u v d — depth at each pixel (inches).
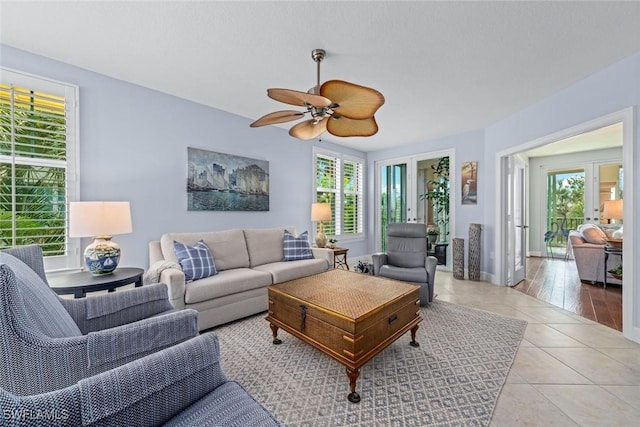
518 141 142.7
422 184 205.9
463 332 97.0
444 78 106.7
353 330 63.6
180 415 34.0
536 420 56.4
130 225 94.5
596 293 143.4
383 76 105.2
